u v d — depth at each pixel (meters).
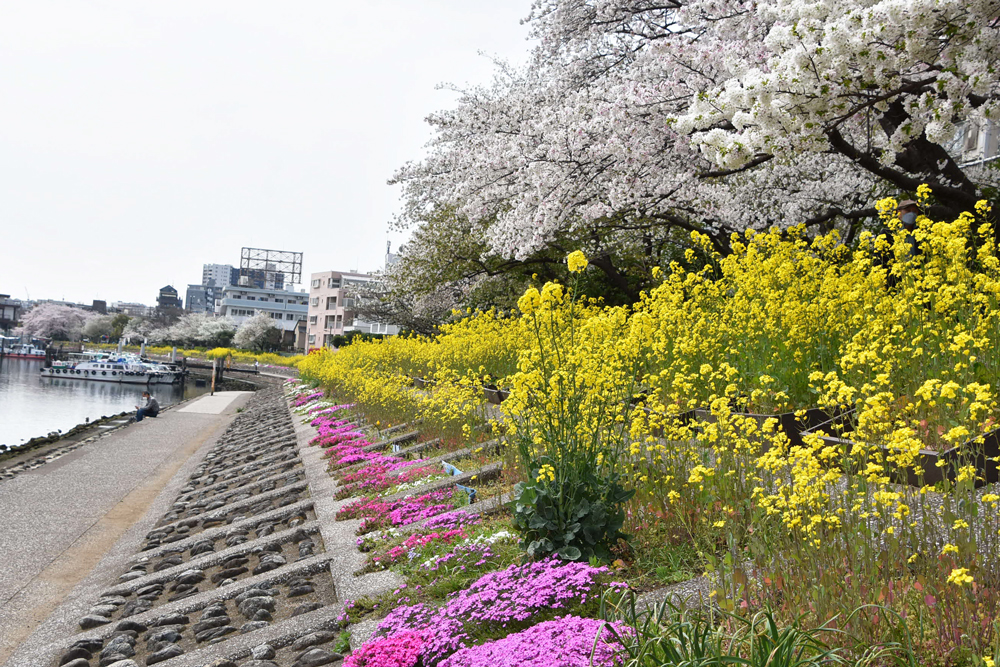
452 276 23.48
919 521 3.82
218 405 39.19
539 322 5.84
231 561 7.29
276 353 103.75
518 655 3.29
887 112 10.03
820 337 6.76
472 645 3.95
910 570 3.50
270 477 12.23
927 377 5.42
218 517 10.10
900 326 5.53
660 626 3.24
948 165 10.20
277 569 6.42
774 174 13.98
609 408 5.35
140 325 139.75
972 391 3.57
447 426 9.86
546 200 12.91
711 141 8.32
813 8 7.85
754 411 6.64
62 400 46.62
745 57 10.45
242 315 134.50
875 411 3.64
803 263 8.52
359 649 4.02
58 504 12.26
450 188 17.44
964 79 7.60
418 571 5.32
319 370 28.66
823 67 7.34
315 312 108.94
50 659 5.55
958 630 2.92
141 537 10.08
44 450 20.16
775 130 7.87
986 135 17.64
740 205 14.12
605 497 4.75
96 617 6.30
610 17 15.39
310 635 4.73
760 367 6.88
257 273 154.62
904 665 2.84
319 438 14.41
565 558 4.55
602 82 13.65
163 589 7.09
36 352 107.00
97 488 13.95
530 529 4.91
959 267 6.11
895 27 7.11
